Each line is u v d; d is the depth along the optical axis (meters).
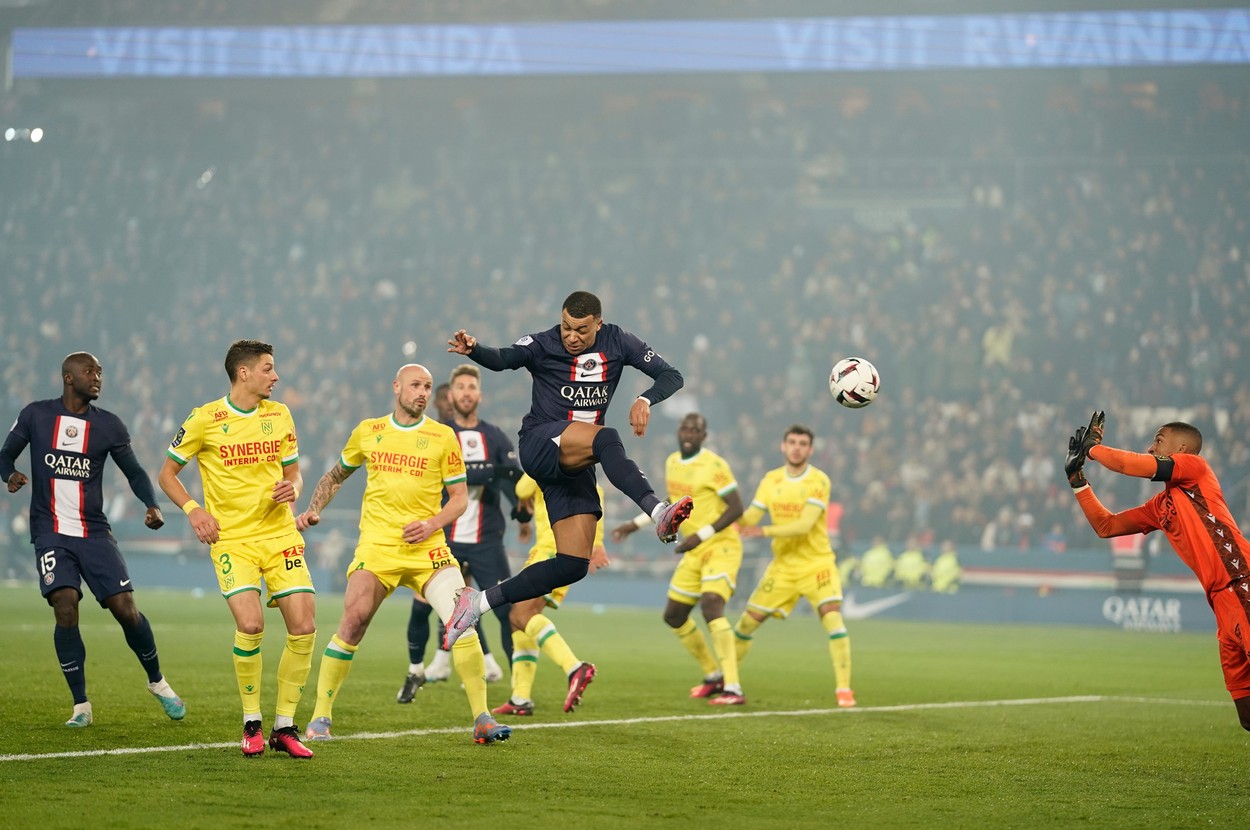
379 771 21.66
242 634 22.69
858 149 107.88
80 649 25.97
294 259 110.62
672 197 109.06
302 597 23.12
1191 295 94.19
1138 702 36.28
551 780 21.39
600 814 18.80
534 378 24.48
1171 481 23.36
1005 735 28.52
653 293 104.38
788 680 41.25
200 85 110.50
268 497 23.27
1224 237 97.31
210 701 30.22
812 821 18.78
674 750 25.11
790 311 100.00
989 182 105.06
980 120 106.81
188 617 60.09
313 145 115.69
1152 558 73.81
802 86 103.69
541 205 109.69
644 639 56.34
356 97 110.19
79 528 26.20
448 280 106.19
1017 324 93.69
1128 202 101.00
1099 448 23.61
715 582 34.56
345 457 25.28
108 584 26.14
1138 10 95.38
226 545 23.11
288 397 97.69
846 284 101.19
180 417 100.38
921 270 101.19
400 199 113.19
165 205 113.62
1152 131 103.62
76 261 111.19
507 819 18.22
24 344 107.25
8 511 89.44
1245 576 22.59
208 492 23.28
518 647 30.30
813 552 35.31
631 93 110.62
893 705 34.62
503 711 30.12
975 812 19.69
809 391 95.12
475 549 34.44
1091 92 105.00
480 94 108.94
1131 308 93.75
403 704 31.34
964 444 86.25
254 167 114.81
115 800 18.72
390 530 24.92
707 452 35.12
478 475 33.84
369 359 99.38
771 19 101.25
